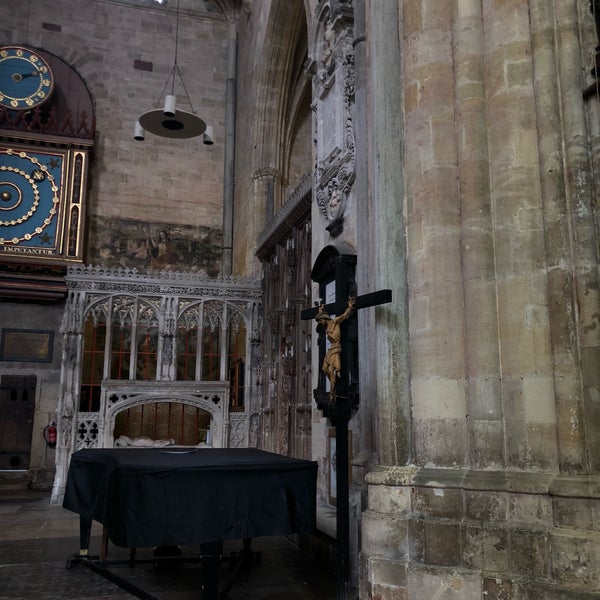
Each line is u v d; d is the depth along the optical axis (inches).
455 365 198.5
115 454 252.4
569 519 168.6
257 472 215.8
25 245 641.0
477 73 207.0
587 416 171.8
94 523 387.2
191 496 203.8
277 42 621.3
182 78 768.9
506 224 194.5
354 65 288.2
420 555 189.0
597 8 181.0
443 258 203.9
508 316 190.9
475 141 203.3
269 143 637.9
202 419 613.3
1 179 645.3
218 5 790.5
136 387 490.6
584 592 160.4
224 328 527.5
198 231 742.5
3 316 641.6
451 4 216.7
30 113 682.8
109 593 233.8
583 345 174.9
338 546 202.1
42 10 733.9
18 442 622.5
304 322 412.5
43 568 270.1
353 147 294.4
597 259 177.0
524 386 184.7
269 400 487.5
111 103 740.7
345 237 300.4
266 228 520.7
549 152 186.9
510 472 184.1
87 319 556.7
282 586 245.9
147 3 773.9
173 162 748.6
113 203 721.6
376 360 215.5
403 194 219.0
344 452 205.6
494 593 173.3
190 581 251.9
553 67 190.5
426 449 199.3
